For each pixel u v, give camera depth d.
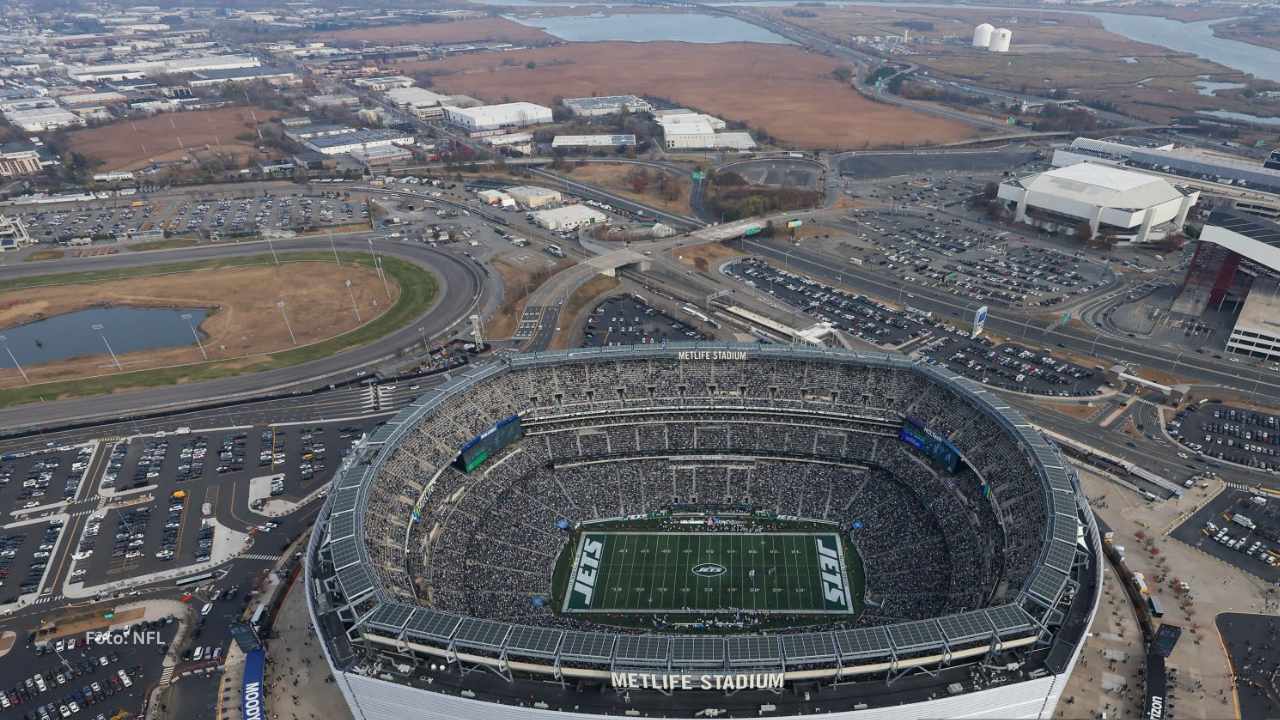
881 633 84.19
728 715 80.25
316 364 199.00
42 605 120.19
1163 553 123.25
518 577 118.12
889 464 133.62
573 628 110.31
